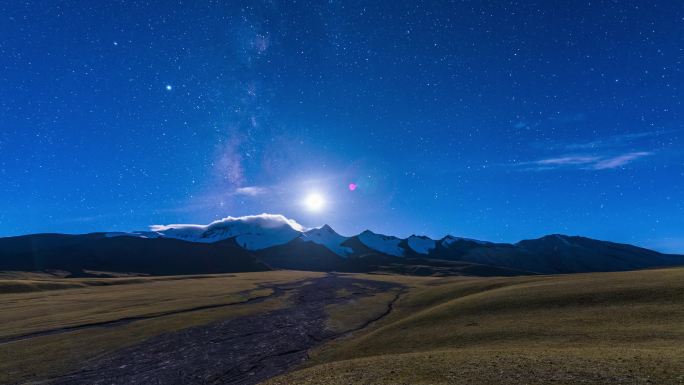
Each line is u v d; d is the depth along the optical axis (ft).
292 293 390.21
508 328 140.36
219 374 146.30
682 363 76.28
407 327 176.96
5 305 282.15
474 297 213.87
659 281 179.73
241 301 319.27
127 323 220.02
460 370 86.89
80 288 440.86
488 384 75.77
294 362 158.61
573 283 211.41
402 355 115.85
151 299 315.58
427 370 90.48
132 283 502.38
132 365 153.79
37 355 159.94
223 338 195.52
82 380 137.59
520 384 74.02
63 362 153.38
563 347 105.91
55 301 302.86
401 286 448.65
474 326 153.79
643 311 137.90
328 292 399.24
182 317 239.30
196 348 177.78
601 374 74.79
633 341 105.09
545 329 131.85
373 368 99.45
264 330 213.05
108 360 158.10
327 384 90.43
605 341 108.68
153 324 218.18
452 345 131.95
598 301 161.27
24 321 221.05
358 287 447.42
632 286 174.81
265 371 149.18
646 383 68.59
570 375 76.07
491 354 100.63
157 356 165.07
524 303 176.86
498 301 187.52
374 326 218.59
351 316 249.75
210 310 267.80
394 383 83.41
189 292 371.35
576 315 146.82
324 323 230.27
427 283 484.74
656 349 91.15
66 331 199.11
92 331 199.93
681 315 126.31
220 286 444.55
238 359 163.32
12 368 145.38
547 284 223.10
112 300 308.81
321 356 161.27
